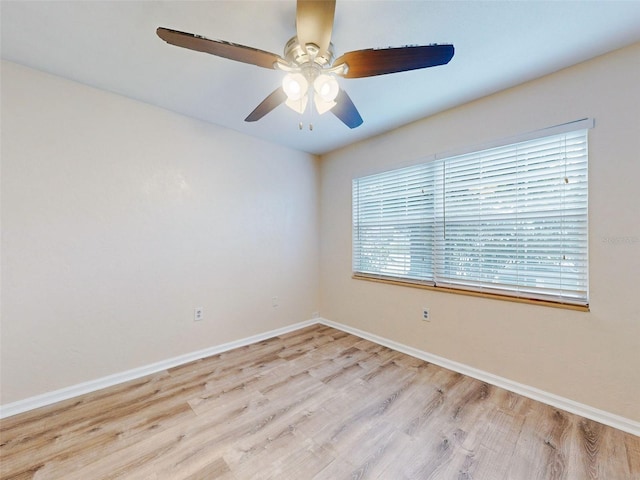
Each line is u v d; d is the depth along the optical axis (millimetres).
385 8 1319
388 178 2904
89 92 2021
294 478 1321
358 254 3242
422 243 2627
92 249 2051
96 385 2062
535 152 1959
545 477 1324
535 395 1933
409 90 2045
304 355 2660
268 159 3121
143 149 2264
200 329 2605
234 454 1461
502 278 2131
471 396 1975
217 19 1403
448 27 1442
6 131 1745
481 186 2227
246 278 2941
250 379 2213
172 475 1334
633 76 1576
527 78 1903
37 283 1853
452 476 1333
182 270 2492
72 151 1964
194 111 2408
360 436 1592
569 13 1349
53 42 1575
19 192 1789
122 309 2184
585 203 1772
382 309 2938
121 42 1576
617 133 1631
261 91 2090
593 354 1727
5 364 1753
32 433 1603
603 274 1690
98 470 1359
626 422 1612
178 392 2027
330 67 1378
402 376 2256
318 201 3656
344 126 2705
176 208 2451
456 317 2354
